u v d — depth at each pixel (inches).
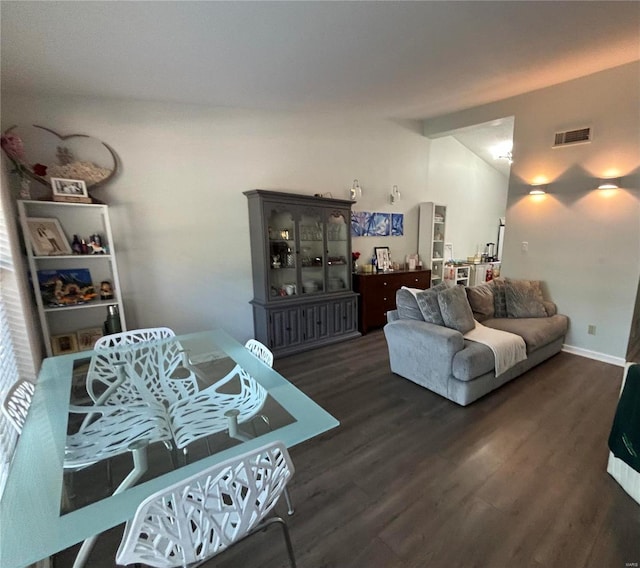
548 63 114.7
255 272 144.6
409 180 203.6
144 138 116.9
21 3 61.0
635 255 125.9
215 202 134.3
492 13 80.2
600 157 130.6
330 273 162.9
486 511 63.7
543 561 53.9
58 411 59.5
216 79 103.3
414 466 76.4
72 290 104.1
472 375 99.6
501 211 273.7
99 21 68.7
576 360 136.7
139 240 119.6
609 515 62.2
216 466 34.3
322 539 58.5
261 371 72.1
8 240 78.0
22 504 38.6
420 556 55.1
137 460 49.6
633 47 104.2
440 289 120.8
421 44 92.9
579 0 77.2
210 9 68.0
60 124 102.9
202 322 137.4
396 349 121.6
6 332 74.9
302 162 156.3
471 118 172.2
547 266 150.3
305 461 78.7
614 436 69.2
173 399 66.9
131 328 121.5
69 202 97.5
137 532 32.5
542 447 82.4
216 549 38.8
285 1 67.7
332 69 104.0
